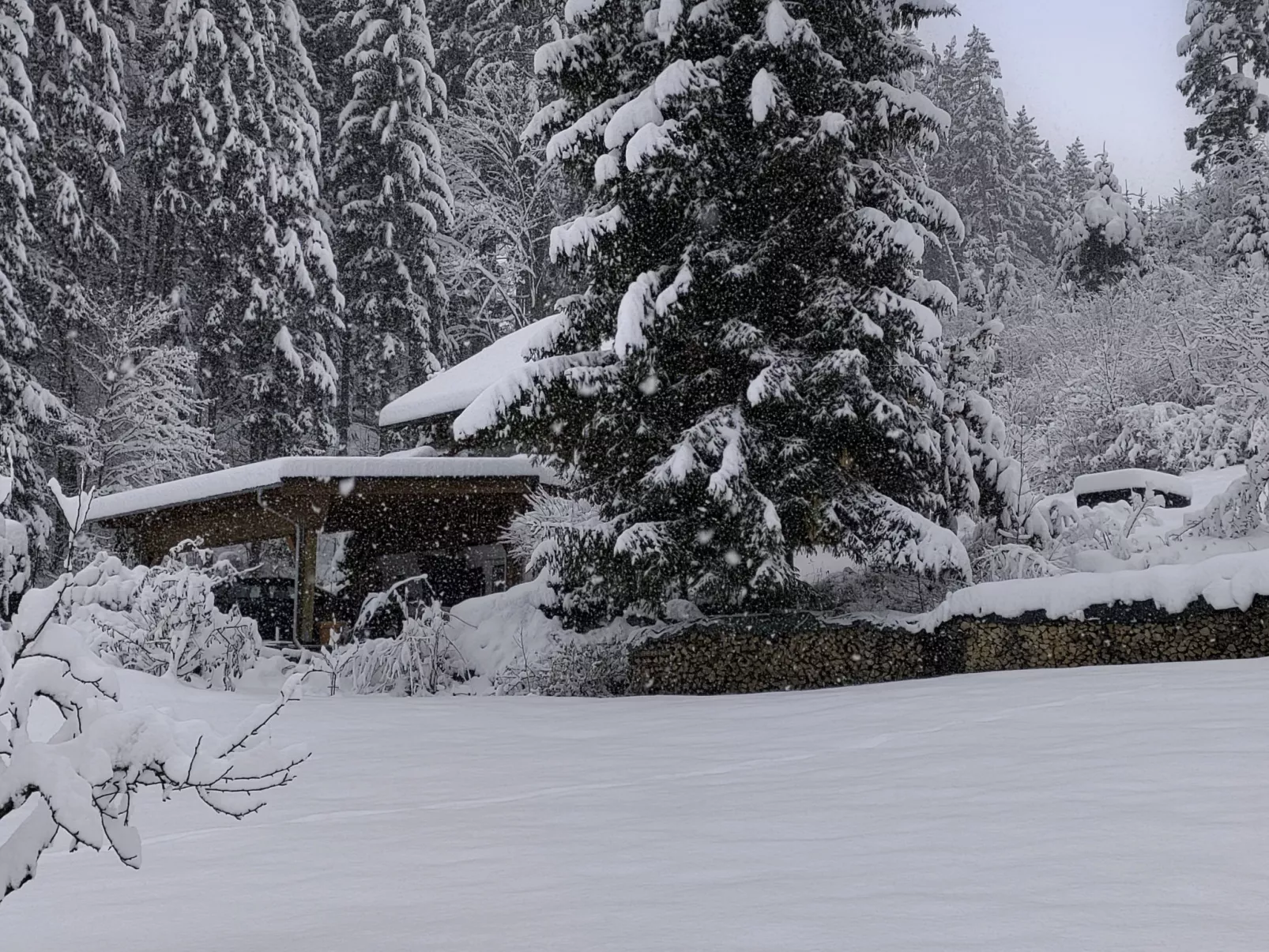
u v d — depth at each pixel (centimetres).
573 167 1406
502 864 415
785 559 1295
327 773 687
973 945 276
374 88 3756
